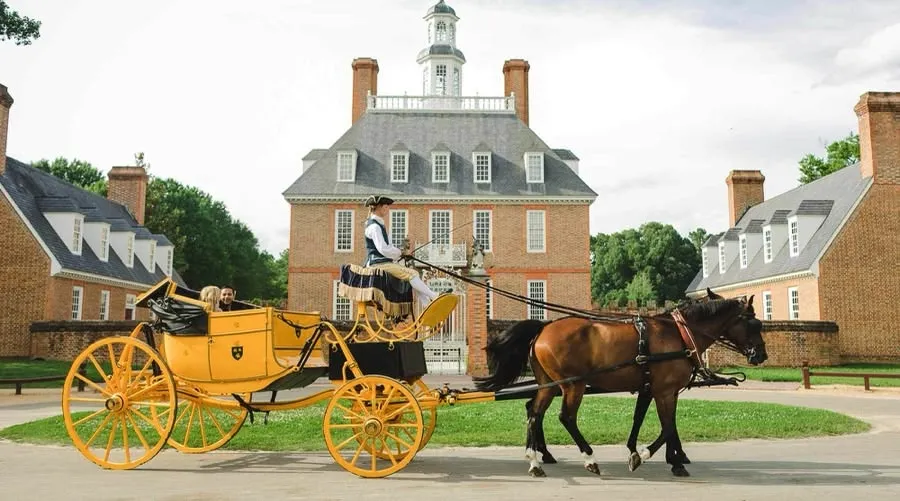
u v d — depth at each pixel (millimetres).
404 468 8062
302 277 38188
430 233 38906
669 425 7711
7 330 30938
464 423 11852
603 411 13828
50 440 10062
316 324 8195
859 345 32125
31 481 7234
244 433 10594
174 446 9078
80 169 61250
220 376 8125
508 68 44875
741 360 29438
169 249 47500
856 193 33531
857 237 32719
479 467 8156
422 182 39719
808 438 10938
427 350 28141
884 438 10992
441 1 50562
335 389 8180
